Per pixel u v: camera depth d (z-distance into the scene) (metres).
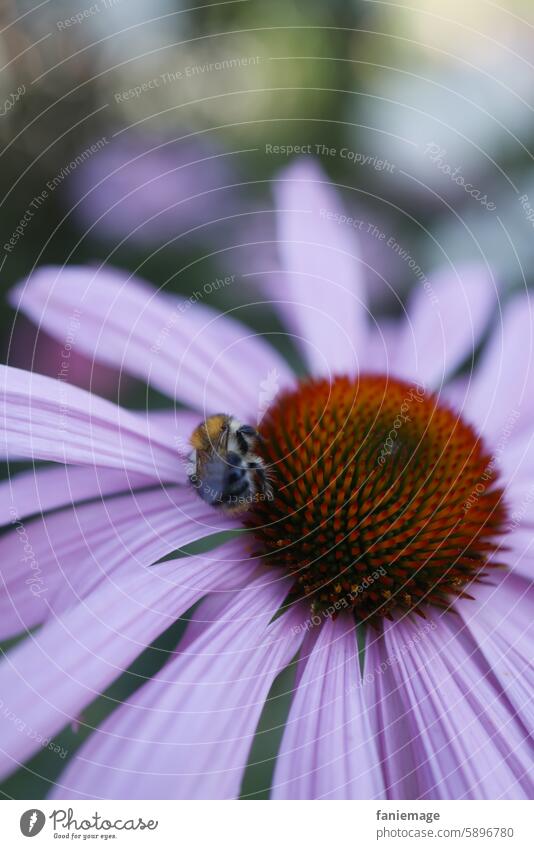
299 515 0.21
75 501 0.20
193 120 0.27
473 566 0.21
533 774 0.19
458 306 0.25
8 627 0.19
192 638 0.20
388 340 0.24
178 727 0.19
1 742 0.18
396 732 0.19
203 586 0.20
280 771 0.19
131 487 0.21
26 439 0.19
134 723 0.18
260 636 0.20
